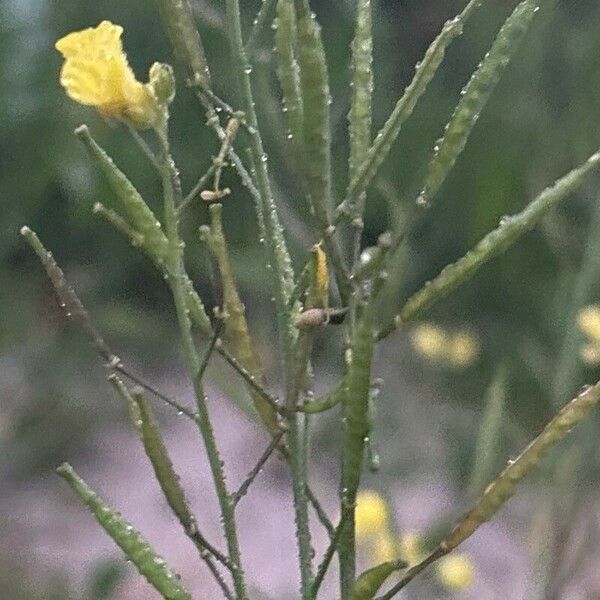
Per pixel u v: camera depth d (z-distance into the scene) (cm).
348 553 20
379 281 18
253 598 33
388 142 18
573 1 64
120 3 67
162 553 63
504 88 61
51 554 66
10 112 67
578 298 37
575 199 53
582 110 56
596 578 40
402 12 67
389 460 58
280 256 21
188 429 79
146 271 81
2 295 77
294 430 20
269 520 67
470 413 61
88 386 77
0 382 78
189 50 19
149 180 64
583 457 34
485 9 63
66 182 67
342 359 20
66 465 19
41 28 68
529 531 42
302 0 18
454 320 67
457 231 65
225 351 19
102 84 18
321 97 18
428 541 42
